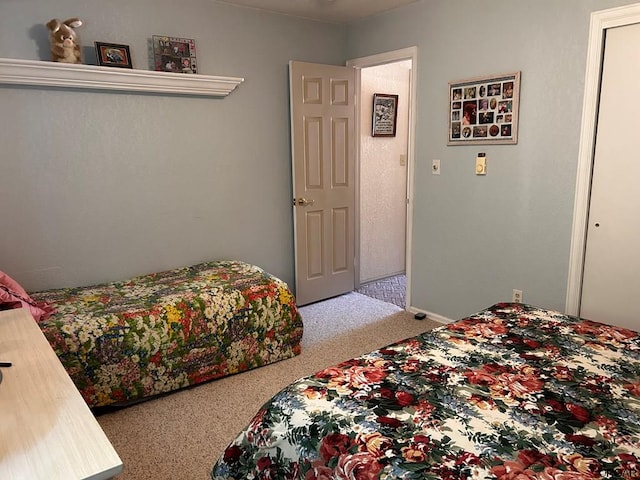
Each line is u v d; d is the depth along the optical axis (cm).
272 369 290
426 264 370
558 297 293
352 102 409
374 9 359
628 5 241
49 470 89
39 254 290
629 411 134
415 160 363
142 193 321
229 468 147
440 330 194
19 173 278
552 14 271
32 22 270
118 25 297
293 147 379
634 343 177
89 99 294
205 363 269
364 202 465
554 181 284
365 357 171
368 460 116
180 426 233
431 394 143
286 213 395
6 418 106
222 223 361
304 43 383
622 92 252
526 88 288
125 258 320
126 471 200
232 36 344
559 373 155
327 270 421
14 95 270
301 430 133
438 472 110
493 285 326
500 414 132
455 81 325
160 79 304
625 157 255
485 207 322
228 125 352
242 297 280
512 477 108
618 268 267
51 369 130
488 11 300
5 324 164
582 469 110
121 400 245
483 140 314
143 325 247
